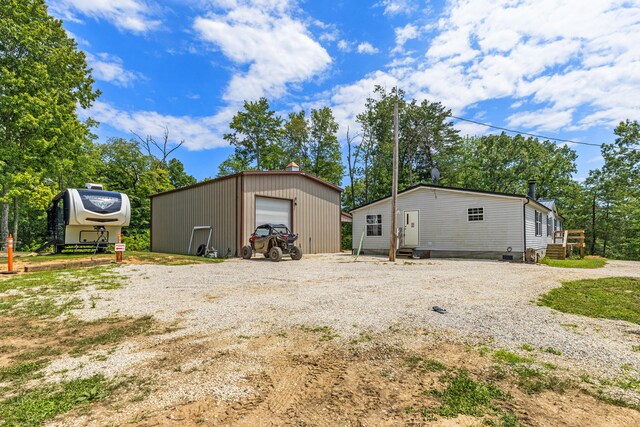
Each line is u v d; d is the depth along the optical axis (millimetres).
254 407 2176
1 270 7934
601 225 28281
